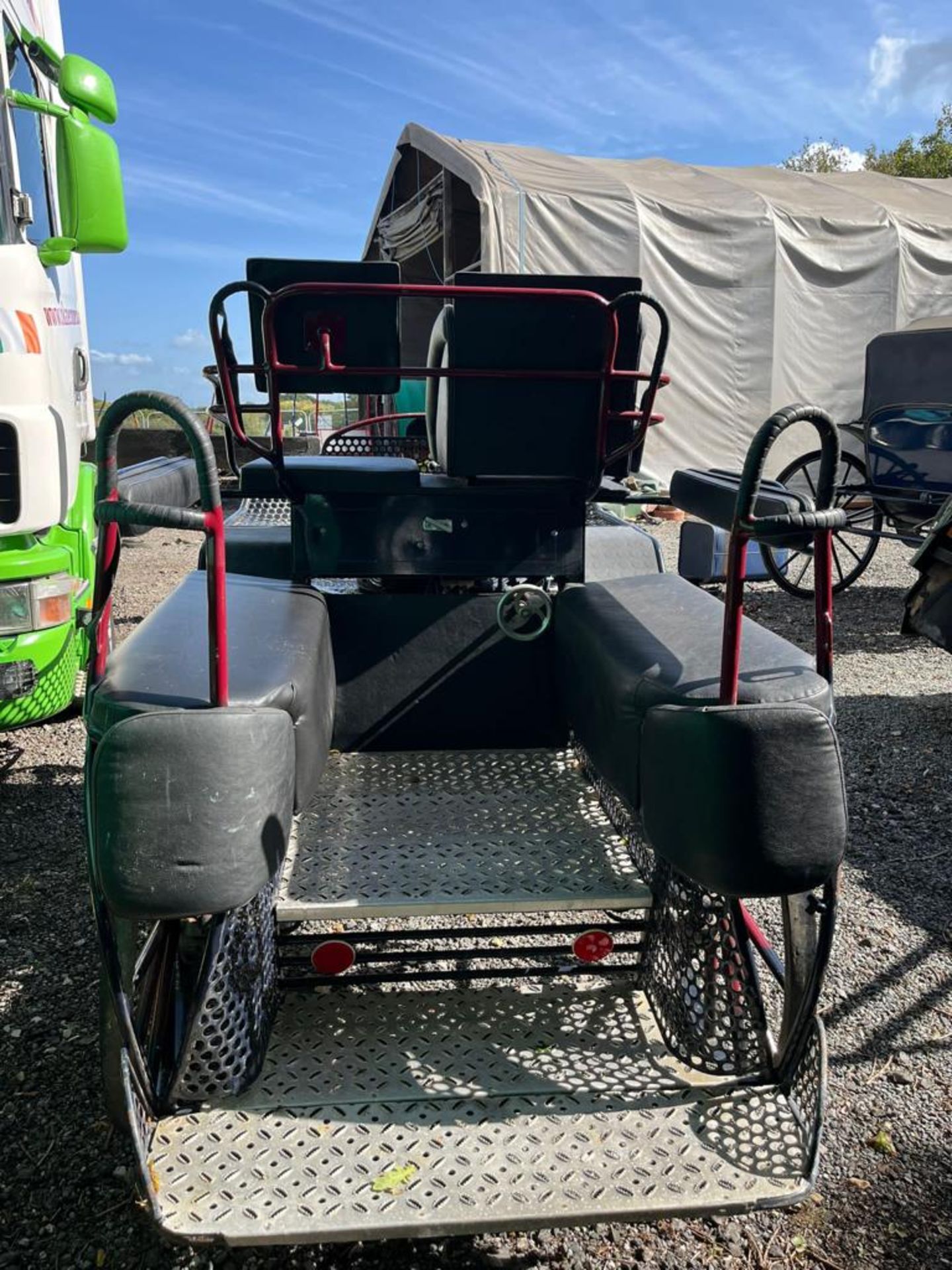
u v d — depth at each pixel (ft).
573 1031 6.93
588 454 7.62
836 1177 7.14
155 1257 6.43
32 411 11.37
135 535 7.06
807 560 28.99
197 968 6.59
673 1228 6.73
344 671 8.60
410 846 7.32
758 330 37.96
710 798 5.08
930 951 9.89
